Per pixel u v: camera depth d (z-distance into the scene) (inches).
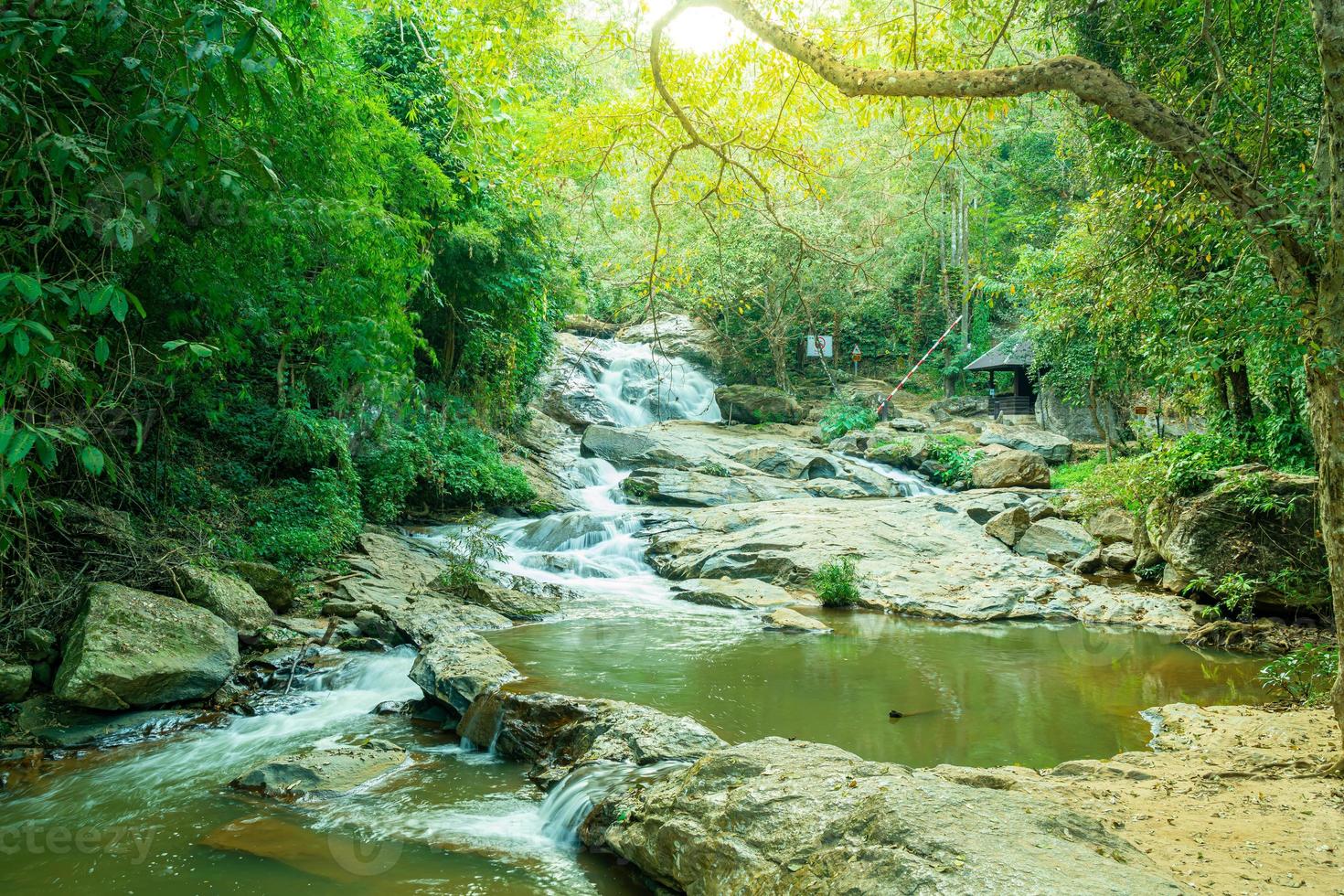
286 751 281.1
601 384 1165.1
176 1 158.6
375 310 358.3
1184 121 199.6
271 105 171.2
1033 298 756.0
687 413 1198.3
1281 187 204.1
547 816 223.9
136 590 339.6
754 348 1315.2
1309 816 183.2
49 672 305.9
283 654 370.3
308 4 184.4
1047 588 562.9
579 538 685.3
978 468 891.4
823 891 133.9
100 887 186.5
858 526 680.4
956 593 556.1
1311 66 313.1
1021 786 211.0
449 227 655.8
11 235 171.0
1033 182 1065.5
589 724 265.9
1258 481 465.7
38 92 171.5
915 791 154.0
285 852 203.5
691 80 289.0
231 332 386.0
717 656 404.2
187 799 239.0
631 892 183.8
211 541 414.3
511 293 741.9
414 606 450.6
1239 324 310.2
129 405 383.6
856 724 304.2
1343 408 193.9
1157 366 546.6
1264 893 140.9
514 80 465.7
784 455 935.7
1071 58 202.1
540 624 474.9
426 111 621.6
